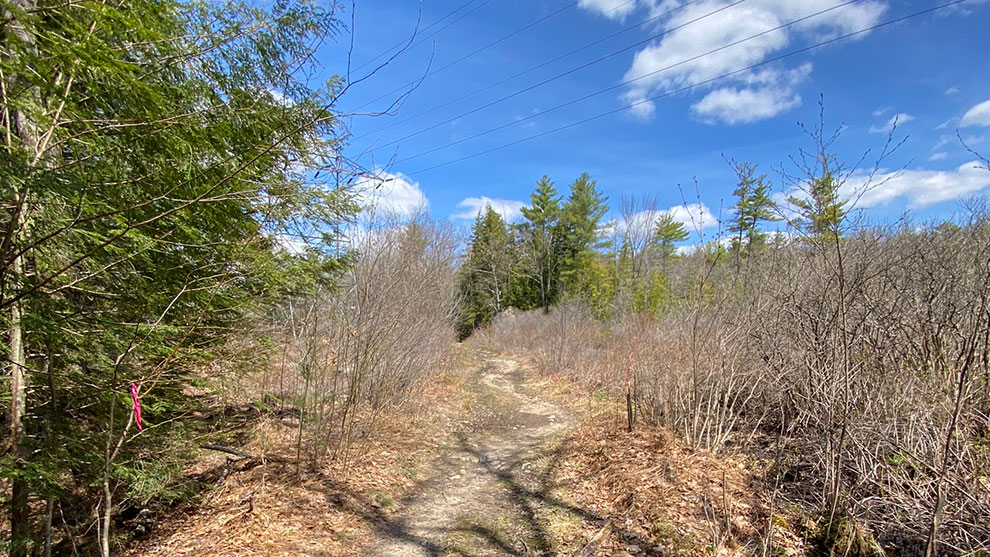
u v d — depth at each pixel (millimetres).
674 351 7543
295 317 6641
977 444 3916
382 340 7641
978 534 3525
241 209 4551
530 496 5996
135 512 5656
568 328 16812
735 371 6617
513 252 37312
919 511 3877
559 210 35094
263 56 4684
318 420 7102
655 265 26359
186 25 4137
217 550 4531
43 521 4770
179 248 4293
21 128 3445
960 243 5797
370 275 7473
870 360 4652
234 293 5070
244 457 6871
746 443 6293
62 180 2930
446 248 16406
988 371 3977
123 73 2760
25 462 3633
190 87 4176
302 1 4578
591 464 6715
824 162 3998
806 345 5062
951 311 4570
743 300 6898
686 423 6570
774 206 4430
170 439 5219
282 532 4883
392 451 7555
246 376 6285
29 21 2414
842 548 3922
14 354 3785
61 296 3854
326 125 4684
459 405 11586
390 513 5617
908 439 4176
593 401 11078
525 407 11594
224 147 4121
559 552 4523
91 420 4598
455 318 16938
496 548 4723
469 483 6668
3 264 2992
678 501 4965
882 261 5773
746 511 4695
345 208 5703
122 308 4199
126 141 3525
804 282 6000
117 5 3312
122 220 3156
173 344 4551
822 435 4941
